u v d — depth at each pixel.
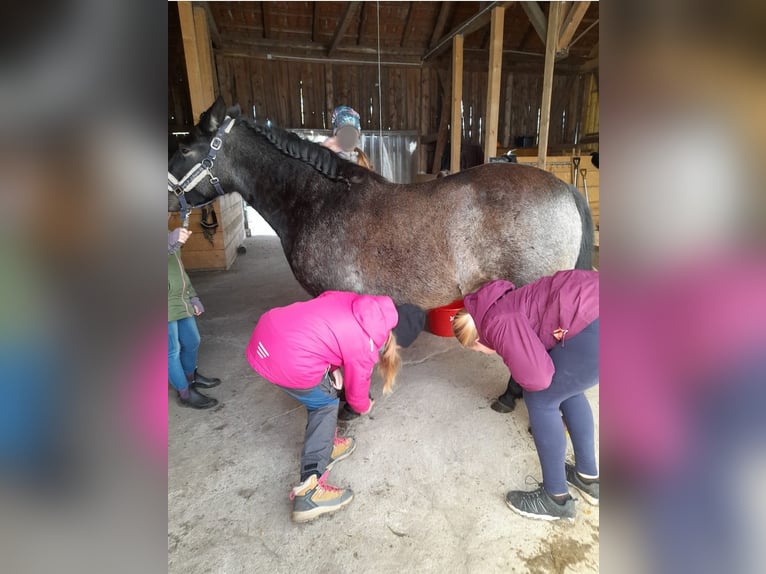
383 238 1.83
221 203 4.84
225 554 1.34
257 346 1.42
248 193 2.12
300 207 2.00
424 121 9.01
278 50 8.02
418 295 1.87
